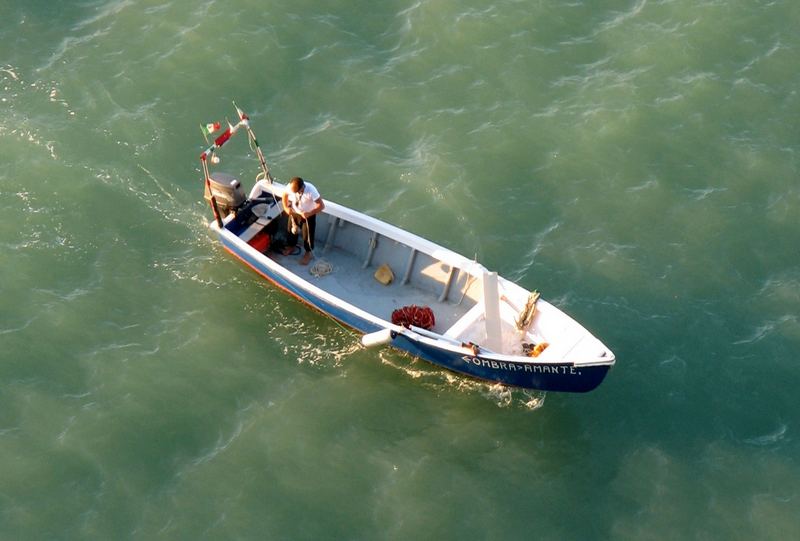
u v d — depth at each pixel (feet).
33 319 82.17
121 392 77.97
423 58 102.94
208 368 79.82
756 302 84.02
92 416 76.43
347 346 81.56
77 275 85.56
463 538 70.49
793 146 95.30
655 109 98.17
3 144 93.86
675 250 87.86
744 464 73.82
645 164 94.27
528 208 91.09
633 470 73.77
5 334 81.05
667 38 104.06
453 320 81.25
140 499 72.02
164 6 106.73
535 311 76.95
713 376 79.05
